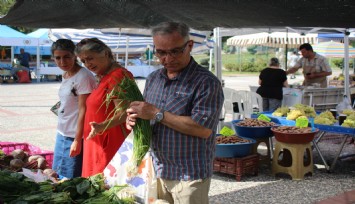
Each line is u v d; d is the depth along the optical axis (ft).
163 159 8.91
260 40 44.62
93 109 11.49
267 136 20.15
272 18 10.55
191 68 8.56
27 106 43.60
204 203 8.81
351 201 16.12
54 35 33.47
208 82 8.32
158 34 8.18
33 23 15.84
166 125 8.38
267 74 27.71
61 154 13.33
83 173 12.14
